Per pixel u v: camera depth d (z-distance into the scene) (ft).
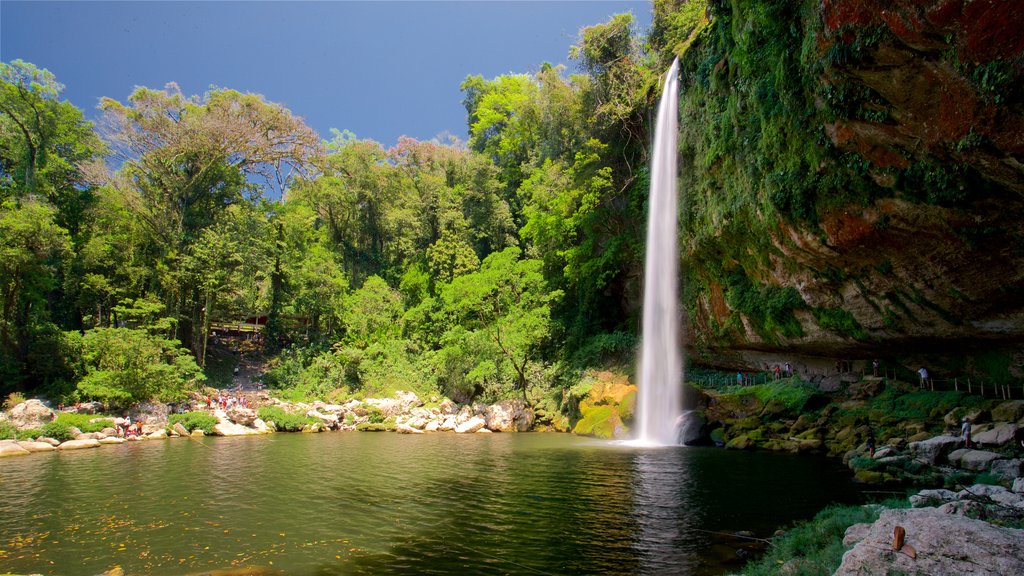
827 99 46.24
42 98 147.43
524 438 97.30
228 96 159.53
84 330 145.18
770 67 58.95
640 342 115.44
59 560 32.40
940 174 42.93
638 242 122.72
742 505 42.80
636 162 131.64
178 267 147.02
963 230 48.16
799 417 80.12
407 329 161.07
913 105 39.22
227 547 34.45
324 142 206.80
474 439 95.96
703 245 91.50
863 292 67.41
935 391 74.49
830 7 39.60
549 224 137.90
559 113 143.74
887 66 38.34
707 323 103.65
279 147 172.86
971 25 31.19
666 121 106.42
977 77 33.01
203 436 102.22
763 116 62.03
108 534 37.40
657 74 120.78
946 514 22.52
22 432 85.35
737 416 87.66
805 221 60.85
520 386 123.44
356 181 200.95
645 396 99.96
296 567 30.73
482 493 49.06
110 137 145.89
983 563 18.84
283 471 61.87
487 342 123.95
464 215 195.21
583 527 37.52
